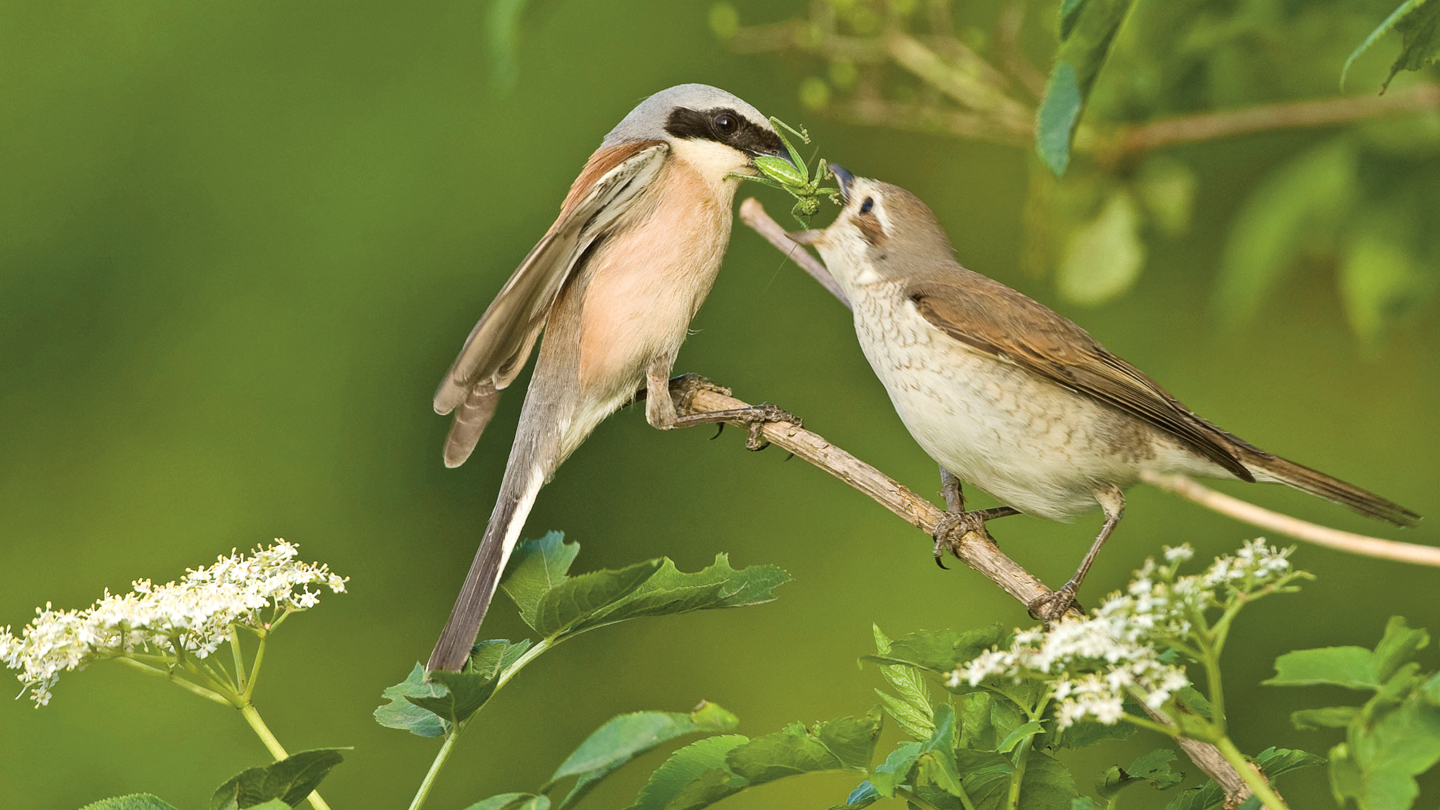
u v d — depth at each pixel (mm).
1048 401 6742
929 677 5395
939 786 4172
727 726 3740
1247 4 7930
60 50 14375
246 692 4918
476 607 7195
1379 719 3451
